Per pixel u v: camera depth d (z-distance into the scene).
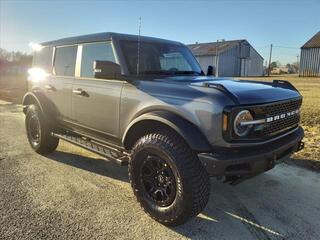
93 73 4.50
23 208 3.80
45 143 5.65
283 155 3.63
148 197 3.62
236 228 3.44
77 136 5.17
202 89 3.28
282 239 3.24
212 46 54.66
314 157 5.52
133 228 3.42
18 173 4.94
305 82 27.94
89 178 4.79
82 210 3.78
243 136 3.14
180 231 3.38
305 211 3.80
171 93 3.46
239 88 3.47
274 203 4.00
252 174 3.20
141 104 3.69
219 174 3.06
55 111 5.35
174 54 4.81
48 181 4.64
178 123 3.26
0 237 3.20
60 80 5.12
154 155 3.46
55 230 3.34
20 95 16.80
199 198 3.22
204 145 3.12
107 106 4.18
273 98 3.45
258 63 59.19
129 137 3.91
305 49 43.22
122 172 5.05
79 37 4.93
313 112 9.69
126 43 4.30
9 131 7.78
